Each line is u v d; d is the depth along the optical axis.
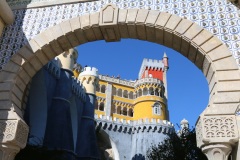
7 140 7.14
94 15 8.77
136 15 8.47
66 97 28.98
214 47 7.48
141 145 41.19
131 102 59.47
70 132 27.86
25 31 9.22
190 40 7.75
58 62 29.61
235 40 7.56
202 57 7.69
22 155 15.05
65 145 26.25
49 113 26.66
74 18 8.88
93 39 9.16
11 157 7.28
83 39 9.06
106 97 57.56
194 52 7.95
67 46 9.11
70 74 31.28
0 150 7.19
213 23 8.00
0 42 9.13
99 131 41.72
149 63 65.81
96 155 34.19
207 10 8.28
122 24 8.54
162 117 52.00
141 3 8.82
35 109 24.14
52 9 9.52
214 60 7.29
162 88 55.44
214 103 6.62
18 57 8.49
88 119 36.38
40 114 24.16
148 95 53.56
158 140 41.44
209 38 7.67
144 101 53.28
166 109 54.97
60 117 26.98
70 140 27.33
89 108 37.62
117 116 57.00
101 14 8.70
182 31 7.91
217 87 6.85
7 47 8.98
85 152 33.38
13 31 9.32
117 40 9.13
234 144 6.19
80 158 32.72
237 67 7.06
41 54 8.73
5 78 8.16
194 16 8.24
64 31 8.71
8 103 7.71
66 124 27.47
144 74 64.50
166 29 8.10
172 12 8.46
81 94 36.03
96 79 41.12
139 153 40.47
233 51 7.38
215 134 6.21
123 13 8.60
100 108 56.50
